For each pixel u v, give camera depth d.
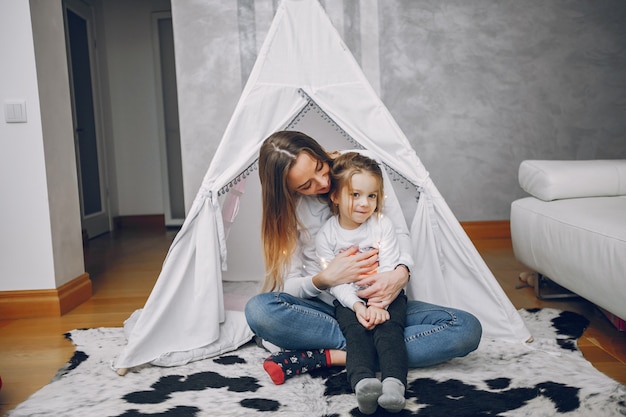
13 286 2.46
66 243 2.60
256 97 1.88
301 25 1.94
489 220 3.86
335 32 1.93
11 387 1.67
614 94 3.82
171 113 5.38
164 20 5.29
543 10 3.74
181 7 3.26
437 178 3.81
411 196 1.93
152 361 1.73
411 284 1.87
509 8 3.73
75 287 2.63
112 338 2.06
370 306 1.49
